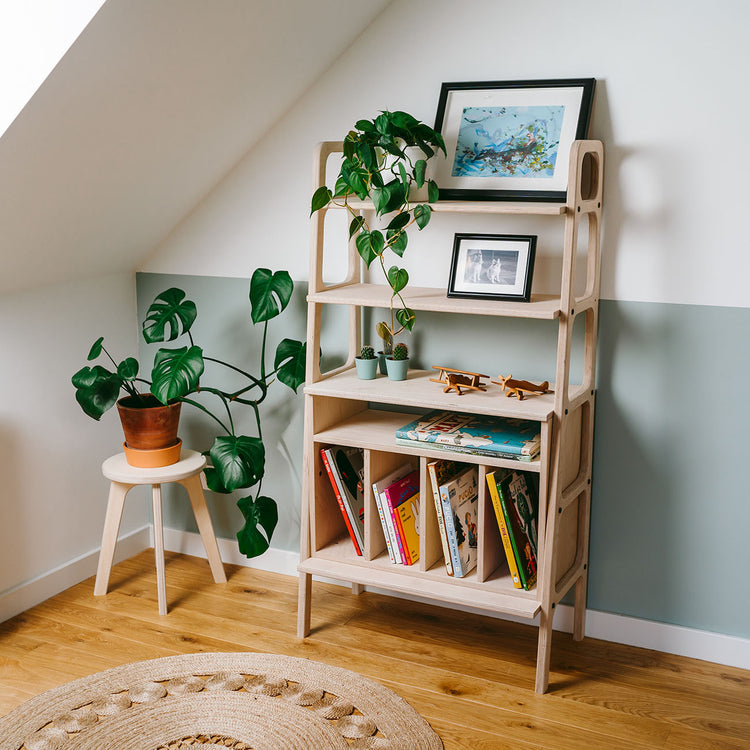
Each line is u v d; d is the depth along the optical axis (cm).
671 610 249
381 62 258
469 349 261
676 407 238
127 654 243
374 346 276
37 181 221
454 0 246
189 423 309
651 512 246
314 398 246
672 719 217
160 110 229
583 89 232
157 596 280
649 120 229
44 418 276
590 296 232
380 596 282
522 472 244
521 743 207
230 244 290
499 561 246
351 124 266
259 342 292
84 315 288
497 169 240
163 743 204
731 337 229
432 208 223
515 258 229
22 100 193
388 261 269
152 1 190
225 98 244
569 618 260
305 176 274
